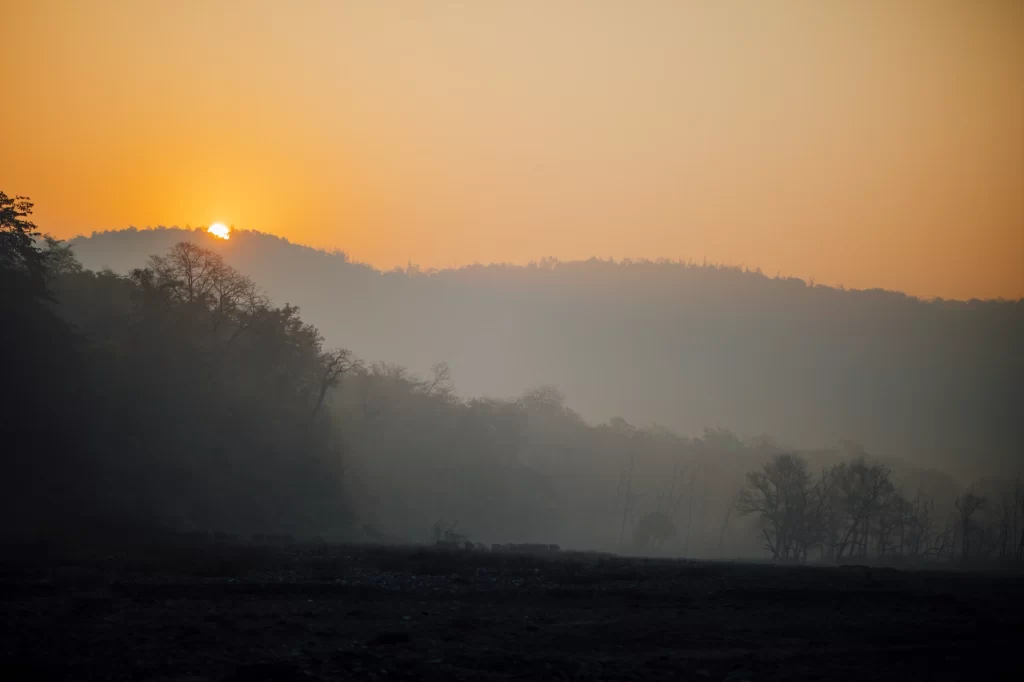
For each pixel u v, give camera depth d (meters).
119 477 89.88
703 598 46.78
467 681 25.22
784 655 31.38
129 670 24.22
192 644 27.86
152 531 77.75
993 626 40.62
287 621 32.78
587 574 56.81
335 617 34.66
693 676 27.31
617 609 41.34
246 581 42.88
